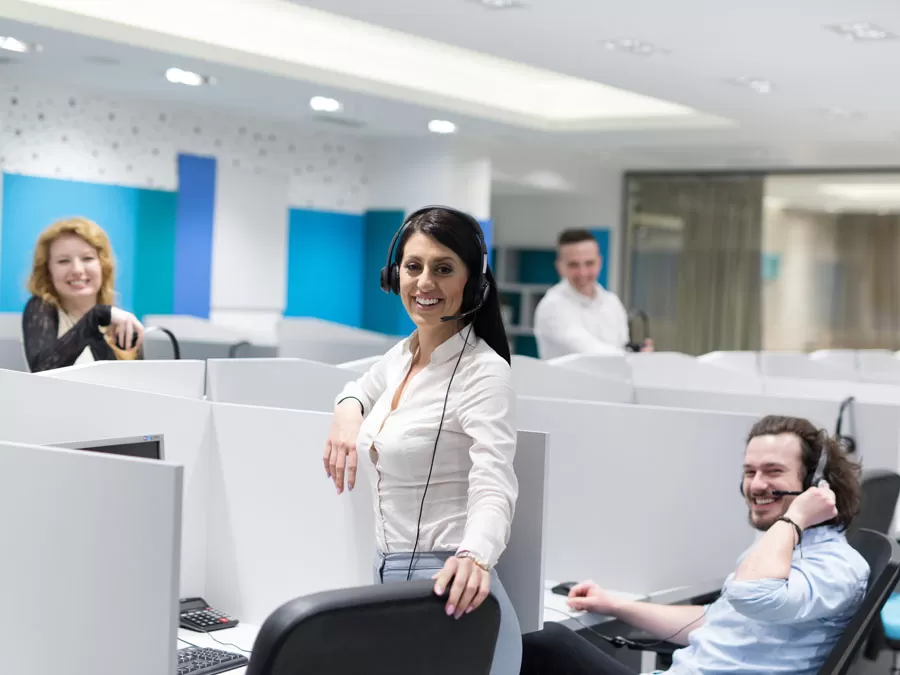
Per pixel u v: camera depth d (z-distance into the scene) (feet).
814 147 29.07
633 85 22.12
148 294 25.57
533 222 37.14
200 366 9.02
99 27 18.75
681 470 8.99
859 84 20.76
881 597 6.91
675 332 35.19
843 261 32.89
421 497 5.92
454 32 18.02
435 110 24.89
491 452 5.64
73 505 5.32
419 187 30.07
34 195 23.16
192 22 20.40
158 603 5.09
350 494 7.31
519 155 31.99
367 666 4.34
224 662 6.64
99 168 24.40
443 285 5.94
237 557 7.70
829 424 10.68
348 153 30.32
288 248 28.91
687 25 16.81
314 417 7.43
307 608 4.16
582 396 12.05
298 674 4.17
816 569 7.00
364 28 22.17
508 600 5.86
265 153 28.12
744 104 23.50
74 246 10.85
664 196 35.32
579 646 7.66
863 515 8.86
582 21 16.84
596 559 9.28
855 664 6.89
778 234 33.83
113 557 5.22
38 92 23.07
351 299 30.83
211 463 7.79
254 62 21.03
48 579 5.41
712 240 34.71
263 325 28.43
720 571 8.86
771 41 17.65
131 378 8.55
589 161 33.86
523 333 36.73
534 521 6.36
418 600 4.44
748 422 8.75
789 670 7.04
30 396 7.02
